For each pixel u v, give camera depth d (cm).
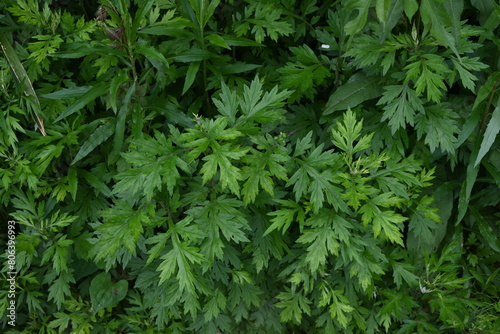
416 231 96
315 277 93
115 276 103
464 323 96
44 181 96
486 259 104
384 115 89
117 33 86
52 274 98
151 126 95
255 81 87
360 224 92
